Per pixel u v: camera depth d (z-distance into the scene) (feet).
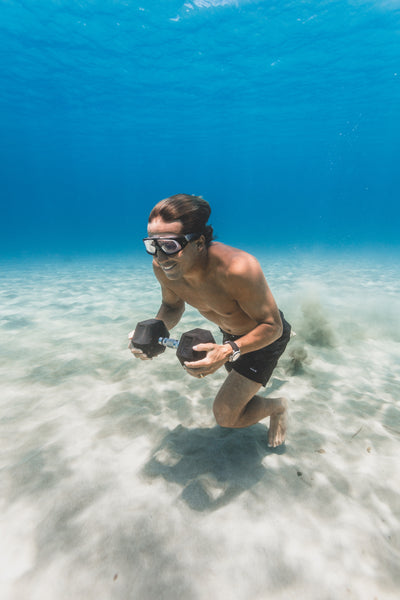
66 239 133.08
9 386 8.48
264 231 189.37
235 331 5.58
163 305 6.26
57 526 4.25
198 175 251.60
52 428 6.59
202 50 52.37
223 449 5.96
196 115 81.46
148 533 4.16
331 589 3.48
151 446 6.05
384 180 270.46
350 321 14.84
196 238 4.13
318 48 50.90
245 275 4.24
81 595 3.41
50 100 70.79
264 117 83.46
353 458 5.74
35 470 5.31
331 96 69.10
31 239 135.85
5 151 142.10
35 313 16.16
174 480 5.15
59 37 48.19
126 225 303.48
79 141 113.50
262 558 3.82
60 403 7.62
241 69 57.98
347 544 4.02
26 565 3.72
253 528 4.25
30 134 103.86
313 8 42.39
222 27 46.88
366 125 92.99
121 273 32.30
